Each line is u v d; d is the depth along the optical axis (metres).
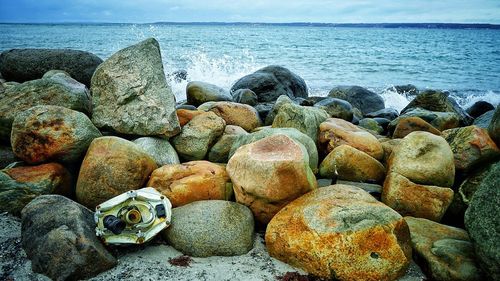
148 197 1.46
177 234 1.44
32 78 3.35
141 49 2.14
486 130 1.96
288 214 1.45
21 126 1.71
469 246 1.36
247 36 25.62
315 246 1.31
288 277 1.31
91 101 2.19
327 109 3.34
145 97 2.06
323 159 2.14
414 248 1.42
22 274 1.25
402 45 19.69
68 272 1.23
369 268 1.27
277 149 1.60
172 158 1.97
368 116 3.92
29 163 1.72
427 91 3.66
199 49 13.18
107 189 1.59
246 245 1.44
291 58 11.34
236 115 2.71
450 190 1.67
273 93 4.51
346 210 1.36
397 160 1.78
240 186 1.56
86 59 3.40
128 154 1.65
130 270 1.32
